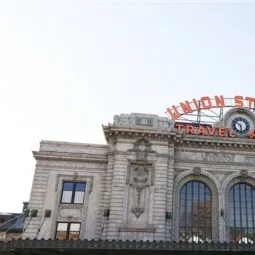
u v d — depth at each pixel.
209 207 37.81
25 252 29.64
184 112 43.94
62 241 28.30
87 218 36.50
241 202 38.25
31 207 36.66
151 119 39.81
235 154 39.69
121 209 35.03
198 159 39.22
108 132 38.44
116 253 30.08
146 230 34.28
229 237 36.44
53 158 38.75
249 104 44.09
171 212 36.16
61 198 37.59
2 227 51.62
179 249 28.61
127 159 37.25
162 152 37.84
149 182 36.59
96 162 39.00
